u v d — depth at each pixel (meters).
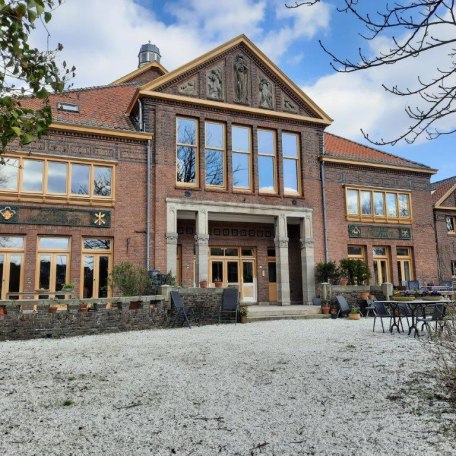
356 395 6.00
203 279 18.92
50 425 4.98
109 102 21.56
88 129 17.67
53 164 17.30
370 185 23.50
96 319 13.05
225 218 21.16
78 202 17.39
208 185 19.98
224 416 5.18
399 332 12.52
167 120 19.33
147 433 4.69
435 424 4.79
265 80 21.75
